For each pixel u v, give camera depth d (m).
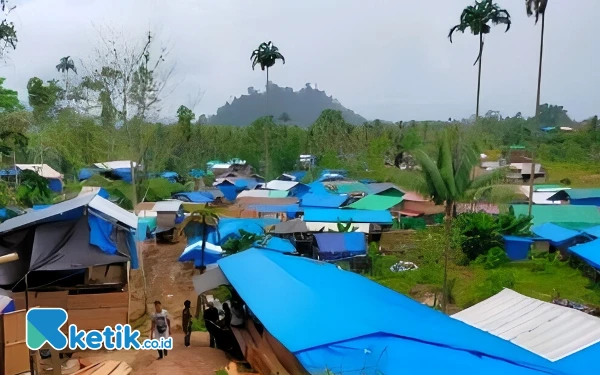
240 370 13.20
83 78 36.16
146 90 27.44
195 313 21.50
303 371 11.00
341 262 31.89
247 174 74.62
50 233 16.03
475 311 16.30
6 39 23.48
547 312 14.78
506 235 35.22
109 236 16.45
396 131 77.94
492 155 76.25
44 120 51.84
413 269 30.81
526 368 10.38
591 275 28.11
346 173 68.44
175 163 67.12
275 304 13.55
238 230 30.56
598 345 12.36
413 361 10.27
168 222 37.81
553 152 80.00
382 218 38.91
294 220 35.31
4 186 29.09
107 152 45.53
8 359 11.41
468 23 58.03
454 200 27.14
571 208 40.44
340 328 11.31
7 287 15.52
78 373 12.27
